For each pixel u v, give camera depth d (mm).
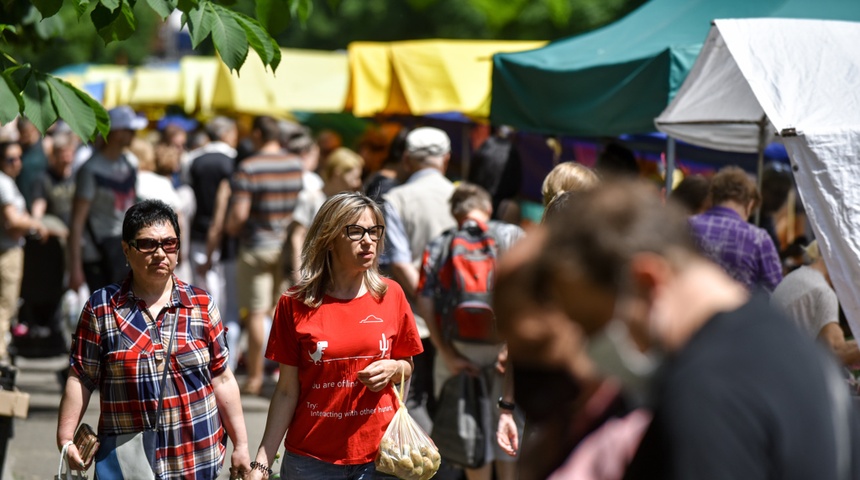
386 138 21672
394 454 8359
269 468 8367
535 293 3316
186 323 8117
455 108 19078
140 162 17750
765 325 3240
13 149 18172
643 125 12102
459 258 10883
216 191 20094
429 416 12461
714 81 11445
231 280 19297
